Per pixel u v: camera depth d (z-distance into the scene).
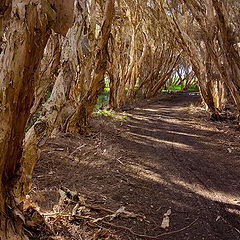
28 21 1.48
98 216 2.67
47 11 1.51
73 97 6.52
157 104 16.64
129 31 15.33
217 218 2.91
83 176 3.79
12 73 1.49
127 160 4.91
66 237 2.21
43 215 2.39
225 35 6.05
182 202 3.29
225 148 5.99
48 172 3.73
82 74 6.31
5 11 1.53
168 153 5.61
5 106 1.51
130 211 2.89
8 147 1.63
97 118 8.95
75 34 4.40
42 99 3.90
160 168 4.61
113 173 4.08
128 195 3.34
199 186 3.84
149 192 3.53
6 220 1.66
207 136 7.25
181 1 10.29
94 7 6.33
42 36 1.57
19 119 1.63
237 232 2.64
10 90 1.50
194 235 2.55
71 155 4.62
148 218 2.81
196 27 12.41
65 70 3.97
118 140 6.47
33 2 1.47
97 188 3.43
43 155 4.30
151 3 14.80
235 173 4.43
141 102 17.05
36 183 3.29
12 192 1.76
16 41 1.47
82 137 6.09
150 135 7.42
